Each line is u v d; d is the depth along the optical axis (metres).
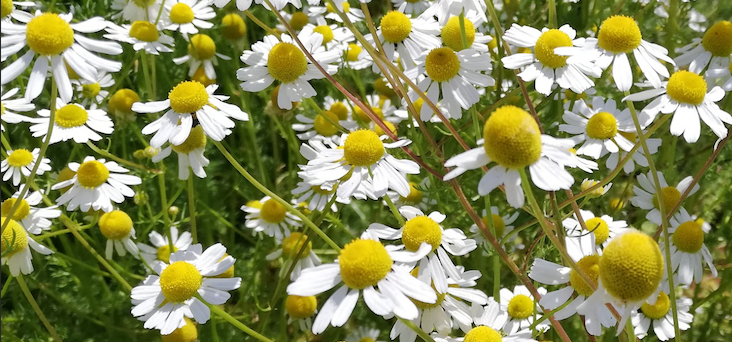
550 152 0.08
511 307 0.13
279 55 0.14
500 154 0.08
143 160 0.20
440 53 0.13
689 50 0.16
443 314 0.12
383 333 0.17
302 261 0.17
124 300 0.18
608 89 0.19
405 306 0.09
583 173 0.19
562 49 0.12
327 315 0.09
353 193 0.13
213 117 0.12
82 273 0.17
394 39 0.15
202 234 0.20
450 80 0.13
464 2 0.13
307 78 0.15
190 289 0.11
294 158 0.21
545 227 0.09
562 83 0.13
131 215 0.19
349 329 0.18
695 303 0.17
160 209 0.20
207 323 0.17
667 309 0.13
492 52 0.19
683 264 0.14
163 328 0.11
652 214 0.15
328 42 0.19
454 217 0.17
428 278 0.11
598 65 0.11
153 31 0.18
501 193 0.18
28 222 0.15
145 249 0.17
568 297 0.11
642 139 0.11
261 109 0.22
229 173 0.21
